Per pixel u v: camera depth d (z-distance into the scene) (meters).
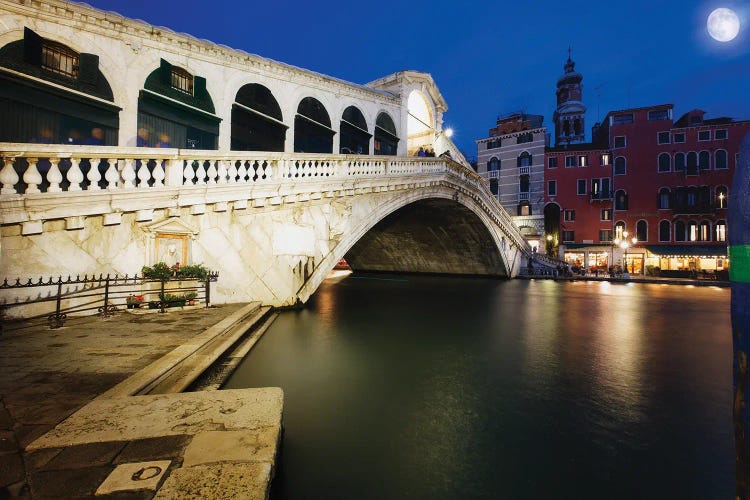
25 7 8.96
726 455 3.63
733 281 1.64
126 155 7.98
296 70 15.34
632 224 32.72
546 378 5.79
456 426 4.17
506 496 2.99
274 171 10.77
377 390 5.19
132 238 8.19
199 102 12.45
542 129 35.78
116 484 2.06
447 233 27.36
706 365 6.55
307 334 8.45
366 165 14.23
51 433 2.64
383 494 2.99
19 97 8.83
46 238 7.02
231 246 9.91
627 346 7.93
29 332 6.08
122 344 5.38
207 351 5.57
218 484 2.07
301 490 3.01
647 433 4.07
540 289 21.39
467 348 7.61
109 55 10.34
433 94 24.73
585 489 3.10
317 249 12.00
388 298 16.52
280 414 3.07
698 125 31.23
